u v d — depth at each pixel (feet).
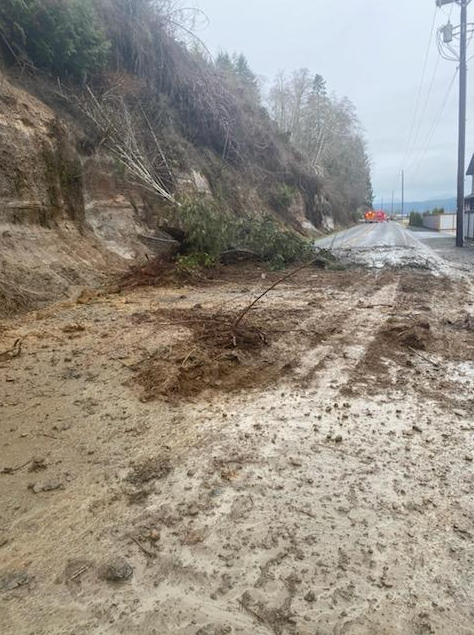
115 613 6.33
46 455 10.21
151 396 13.23
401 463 9.95
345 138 201.77
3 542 7.62
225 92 67.36
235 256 40.50
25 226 26.68
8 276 22.76
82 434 11.13
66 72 37.17
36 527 7.98
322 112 167.63
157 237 39.60
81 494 8.89
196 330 19.40
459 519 8.16
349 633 6.04
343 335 19.62
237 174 71.31
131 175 40.16
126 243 35.73
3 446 10.54
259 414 12.32
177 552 7.42
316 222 118.21
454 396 13.46
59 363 15.53
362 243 74.49
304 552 7.42
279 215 85.92
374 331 20.22
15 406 12.47
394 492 8.93
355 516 8.25
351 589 6.72
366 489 9.04
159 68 52.21
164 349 16.80
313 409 12.61
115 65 44.78
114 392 13.47
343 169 190.49
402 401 13.10
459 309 24.52
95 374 14.69
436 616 6.27
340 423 11.79
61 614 6.30
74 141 34.06
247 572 7.04
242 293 29.27
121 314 22.21
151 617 6.27
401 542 7.61
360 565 7.14
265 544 7.59
